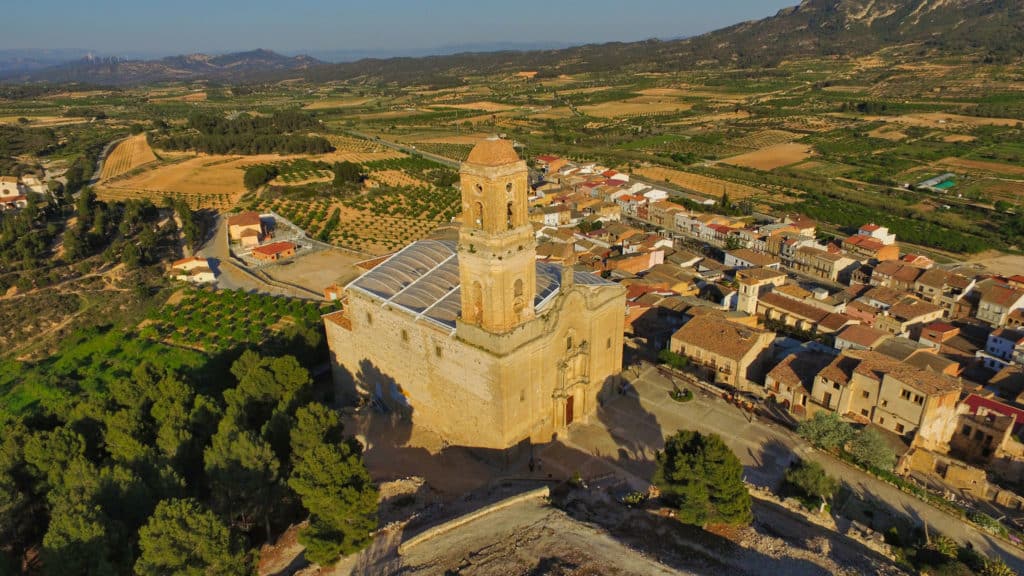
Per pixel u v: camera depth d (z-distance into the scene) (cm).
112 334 11356
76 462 5266
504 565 4538
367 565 4744
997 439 7062
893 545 5378
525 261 5959
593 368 7362
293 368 7512
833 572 4631
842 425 6869
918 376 7094
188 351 10612
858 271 14150
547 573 4400
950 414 7181
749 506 5288
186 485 5456
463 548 4812
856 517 5934
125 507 4809
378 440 7175
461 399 6631
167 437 5931
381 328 7350
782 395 7988
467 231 5838
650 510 5578
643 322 10469
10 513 5159
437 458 6750
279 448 5978
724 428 7275
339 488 4722
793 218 19412
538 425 6762
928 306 11306
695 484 5150
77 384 9975
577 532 4956
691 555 4812
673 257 14812
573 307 6712
